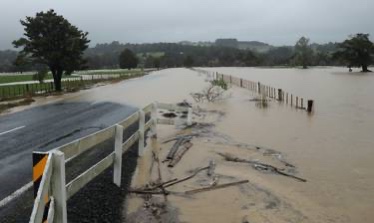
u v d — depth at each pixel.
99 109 23.33
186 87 45.81
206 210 8.16
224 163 12.00
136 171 10.52
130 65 122.44
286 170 11.77
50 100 29.06
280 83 58.97
